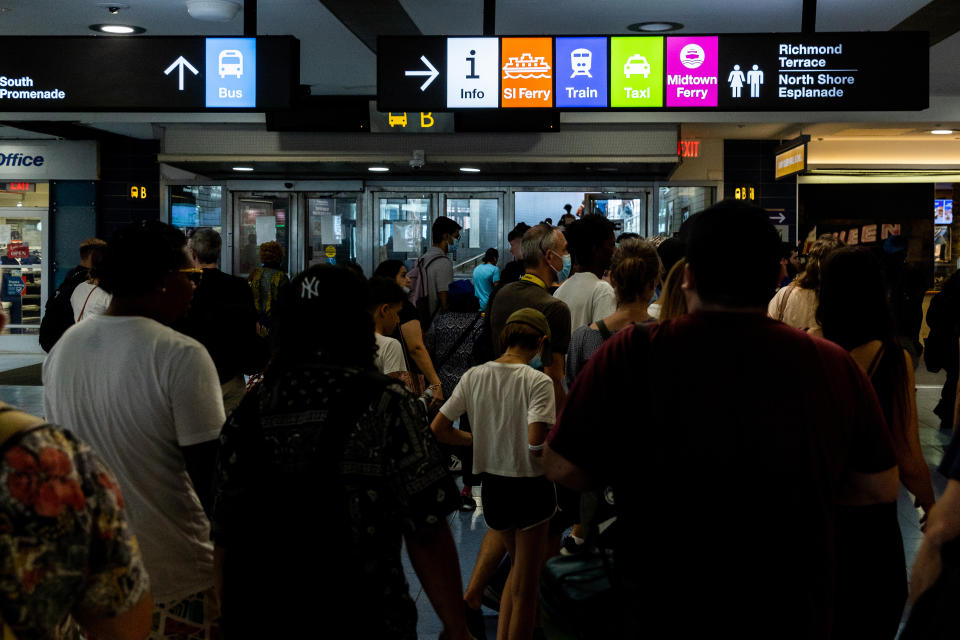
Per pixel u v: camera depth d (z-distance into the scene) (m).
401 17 8.68
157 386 2.50
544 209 14.63
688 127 13.74
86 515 1.46
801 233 16.30
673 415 1.87
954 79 11.52
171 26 9.30
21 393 10.88
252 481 2.06
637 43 6.45
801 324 4.92
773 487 1.81
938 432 8.33
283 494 2.02
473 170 13.94
